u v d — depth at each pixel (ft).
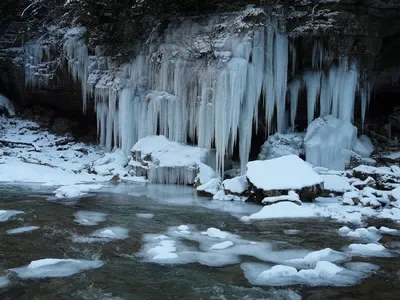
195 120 54.24
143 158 55.72
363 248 24.26
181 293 17.53
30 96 79.00
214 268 20.72
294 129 54.85
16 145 68.90
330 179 41.78
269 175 39.55
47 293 17.19
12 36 78.69
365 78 53.31
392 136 57.31
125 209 35.94
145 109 59.93
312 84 52.21
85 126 78.84
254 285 18.56
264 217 32.78
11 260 21.25
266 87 51.16
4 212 32.89
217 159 49.73
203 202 40.27
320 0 48.96
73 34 69.41
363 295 17.51
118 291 17.61
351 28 48.52
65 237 25.86
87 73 68.39
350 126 50.55
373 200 36.45
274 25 50.47
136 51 63.16
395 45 54.08
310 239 26.50
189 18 57.41
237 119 49.21
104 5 63.10
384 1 47.55
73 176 57.31
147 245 24.58
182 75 54.95
